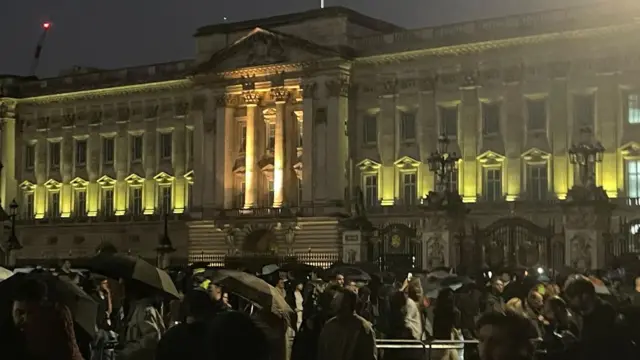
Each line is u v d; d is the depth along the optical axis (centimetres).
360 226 9325
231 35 12550
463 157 10988
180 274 5344
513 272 5369
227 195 12319
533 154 10581
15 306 1558
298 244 11631
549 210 10194
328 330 2109
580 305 1814
